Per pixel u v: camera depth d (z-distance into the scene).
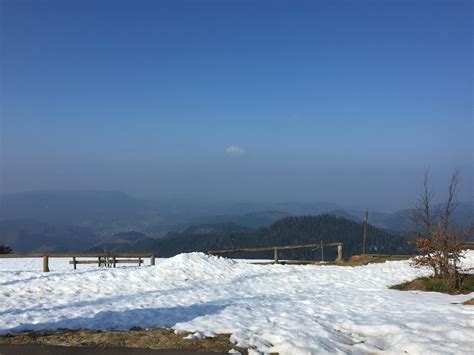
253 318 12.50
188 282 20.62
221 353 9.57
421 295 16.50
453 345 9.41
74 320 12.53
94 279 20.42
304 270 23.86
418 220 19.03
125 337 10.77
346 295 16.84
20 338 10.74
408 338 9.91
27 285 19.12
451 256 18.55
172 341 10.40
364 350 9.70
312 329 11.05
